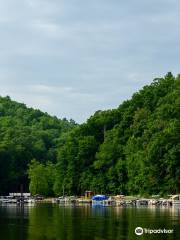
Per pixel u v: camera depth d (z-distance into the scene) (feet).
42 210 471.62
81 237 228.22
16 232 251.19
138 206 534.78
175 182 601.62
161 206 528.63
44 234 241.14
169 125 642.63
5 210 482.28
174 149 602.44
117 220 313.73
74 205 600.80
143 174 630.33
